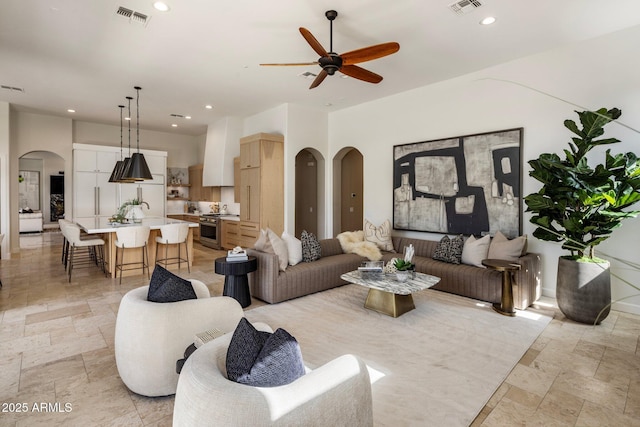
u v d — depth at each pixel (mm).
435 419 1892
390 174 5801
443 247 4621
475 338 2957
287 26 3410
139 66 4469
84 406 1988
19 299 3979
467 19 3281
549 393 2154
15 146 6902
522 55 4137
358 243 5168
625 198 2963
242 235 6711
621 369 2445
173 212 9625
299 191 7887
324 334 3041
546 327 3203
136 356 2018
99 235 5801
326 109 6652
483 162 4570
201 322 2146
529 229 4227
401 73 4715
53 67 4520
